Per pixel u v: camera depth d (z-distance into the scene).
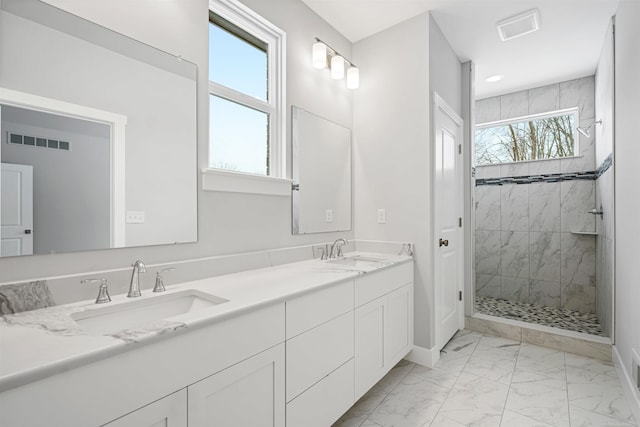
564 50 2.77
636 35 1.75
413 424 1.63
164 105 1.40
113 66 1.24
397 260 2.12
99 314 1.07
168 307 1.26
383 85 2.51
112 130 1.24
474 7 2.22
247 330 1.09
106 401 0.74
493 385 2.01
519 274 3.69
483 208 3.94
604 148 2.68
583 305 3.29
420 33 2.31
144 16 1.34
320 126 2.33
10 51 1.01
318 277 1.56
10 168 1.01
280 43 2.04
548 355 2.44
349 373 1.62
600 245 2.92
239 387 1.07
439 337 2.45
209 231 1.59
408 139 2.37
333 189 2.45
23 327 0.88
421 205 2.31
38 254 1.06
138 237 1.31
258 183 1.83
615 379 2.06
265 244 1.90
